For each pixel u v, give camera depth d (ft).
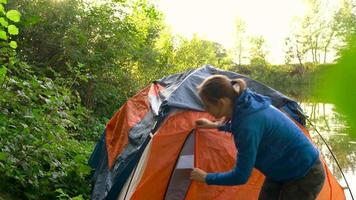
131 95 30.63
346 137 1.31
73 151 16.33
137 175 11.75
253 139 7.71
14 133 13.69
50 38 26.68
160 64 38.88
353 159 22.47
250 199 11.19
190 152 11.19
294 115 12.01
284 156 8.05
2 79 14.30
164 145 11.32
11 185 13.10
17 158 13.26
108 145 14.88
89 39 28.07
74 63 26.71
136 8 39.91
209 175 8.79
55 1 27.32
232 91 7.87
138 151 12.09
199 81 12.67
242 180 7.99
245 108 7.80
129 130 13.84
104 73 28.53
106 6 29.37
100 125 23.16
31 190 13.34
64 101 16.07
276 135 7.98
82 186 15.10
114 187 12.79
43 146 13.80
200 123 11.25
